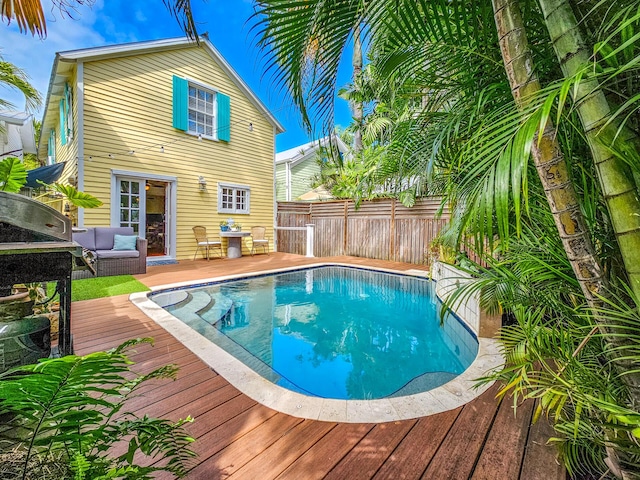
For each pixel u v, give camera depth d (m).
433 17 1.21
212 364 2.06
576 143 1.01
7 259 1.04
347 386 2.32
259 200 8.73
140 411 1.53
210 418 1.48
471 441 1.33
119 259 5.20
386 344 3.18
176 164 6.90
